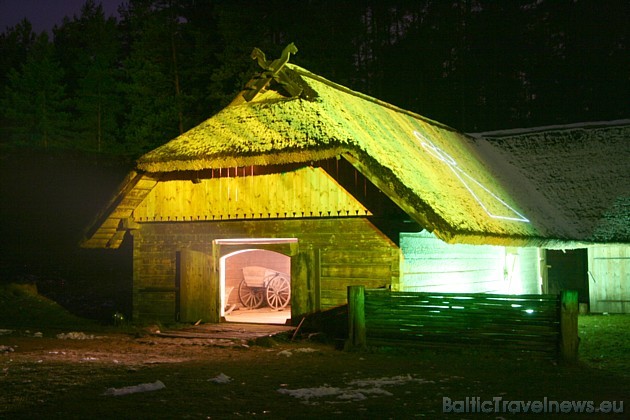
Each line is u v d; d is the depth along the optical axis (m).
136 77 42.62
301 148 14.50
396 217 14.94
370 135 15.40
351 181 15.49
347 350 13.23
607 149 23.27
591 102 42.84
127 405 8.27
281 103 16.19
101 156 40.62
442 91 45.31
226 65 39.34
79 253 32.62
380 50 46.09
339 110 15.83
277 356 12.75
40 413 7.84
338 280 15.59
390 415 7.88
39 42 47.56
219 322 17.42
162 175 17.97
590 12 42.75
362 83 44.91
